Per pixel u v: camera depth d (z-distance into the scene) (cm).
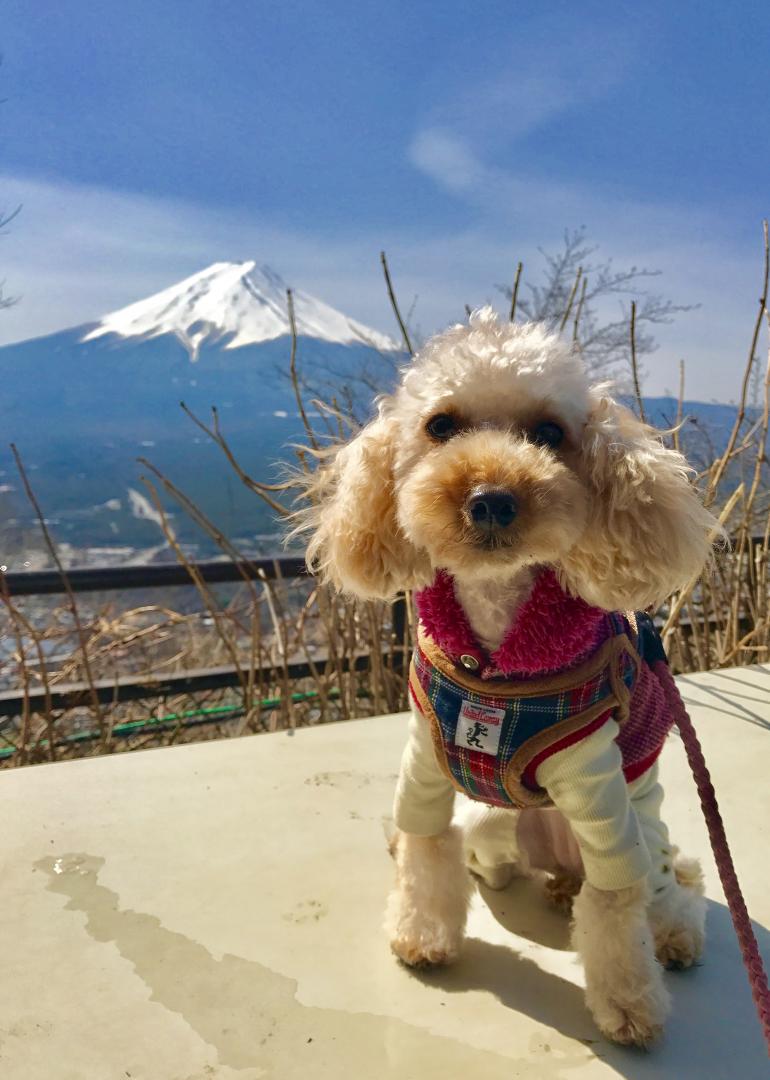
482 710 42
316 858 56
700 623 108
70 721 105
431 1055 40
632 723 44
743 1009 44
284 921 50
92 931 48
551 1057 40
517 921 50
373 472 47
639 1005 41
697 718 78
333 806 62
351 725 77
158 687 101
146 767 68
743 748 72
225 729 106
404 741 74
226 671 104
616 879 41
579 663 41
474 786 44
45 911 50
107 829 59
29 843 57
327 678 100
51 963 46
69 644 100
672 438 66
